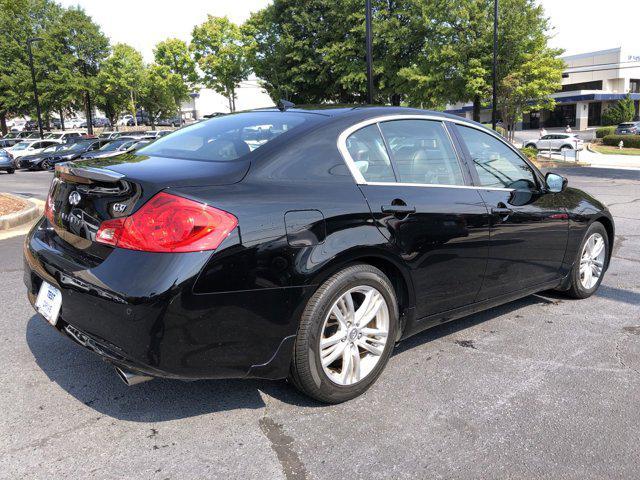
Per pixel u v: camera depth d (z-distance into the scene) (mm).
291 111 3354
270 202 2562
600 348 3695
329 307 2713
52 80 47000
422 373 3291
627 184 15680
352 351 2891
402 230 2994
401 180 3160
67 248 2729
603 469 2393
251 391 3033
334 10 32438
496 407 2904
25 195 13961
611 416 2830
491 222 3523
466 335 3908
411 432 2656
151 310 2297
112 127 55688
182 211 2359
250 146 2846
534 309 4480
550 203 4094
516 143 43000
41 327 3932
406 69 28828
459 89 28344
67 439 2551
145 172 2598
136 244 2377
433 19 28125
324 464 2398
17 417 2727
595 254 4695
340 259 2707
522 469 2385
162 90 50344
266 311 2518
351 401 2943
